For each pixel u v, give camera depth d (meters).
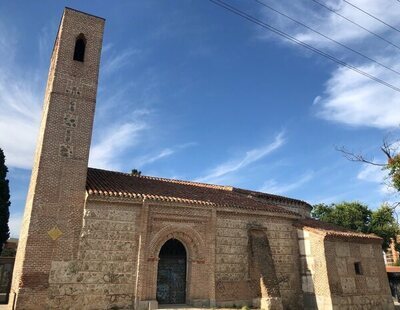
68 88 21.39
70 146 20.27
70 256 18.33
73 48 22.41
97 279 18.62
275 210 26.30
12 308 17.80
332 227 28.09
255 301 22.66
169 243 22.27
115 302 18.73
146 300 19.41
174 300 21.31
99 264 18.88
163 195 22.22
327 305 23.48
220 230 23.42
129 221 20.28
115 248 19.48
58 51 21.80
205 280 21.69
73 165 19.97
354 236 26.28
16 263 20.84
